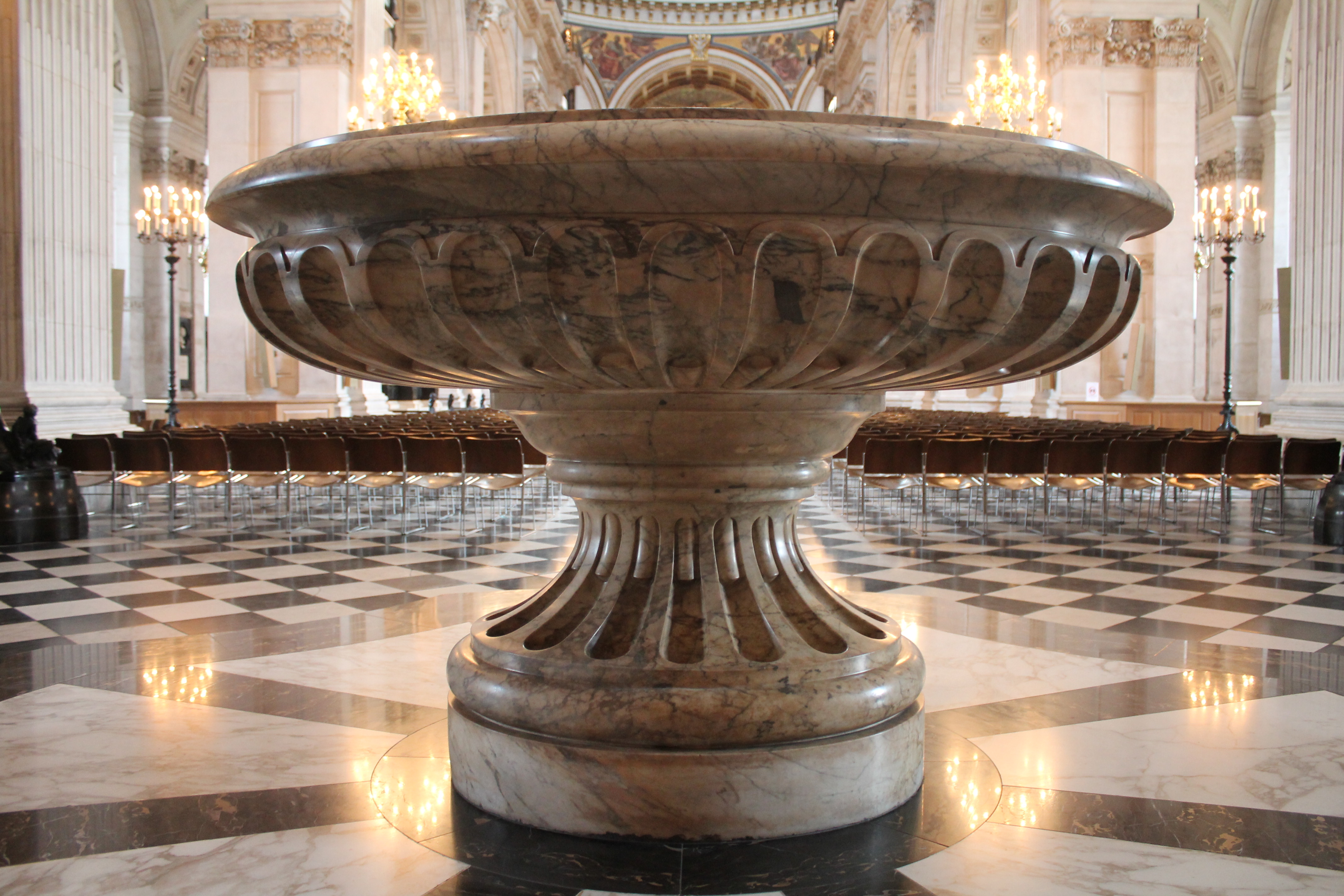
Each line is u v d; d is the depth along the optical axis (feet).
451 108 68.69
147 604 15.14
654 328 5.36
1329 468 24.29
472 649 7.76
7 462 22.18
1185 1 46.11
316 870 6.03
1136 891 5.73
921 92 70.13
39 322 27.48
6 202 26.66
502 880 5.92
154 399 71.61
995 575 18.13
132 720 9.02
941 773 7.74
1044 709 9.34
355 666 10.88
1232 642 12.43
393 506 30.48
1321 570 18.72
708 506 7.72
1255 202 35.88
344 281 5.82
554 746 6.69
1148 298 46.98
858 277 5.34
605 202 5.08
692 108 5.25
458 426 30.89
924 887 5.82
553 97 125.70
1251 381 72.13
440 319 5.68
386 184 5.33
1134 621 13.87
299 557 20.01
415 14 67.82
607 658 7.26
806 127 4.90
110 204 30.71
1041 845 6.41
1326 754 8.10
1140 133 46.80
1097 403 45.85
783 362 5.68
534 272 5.28
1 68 26.61
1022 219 5.54
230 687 10.07
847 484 30.63
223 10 46.06
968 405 65.16
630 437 7.34
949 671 10.66
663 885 5.89
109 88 30.63
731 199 5.03
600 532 8.20
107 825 6.69
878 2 89.45
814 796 6.65
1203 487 25.12
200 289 75.25
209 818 6.82
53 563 19.16
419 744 8.40
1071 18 46.52
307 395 46.06
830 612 8.04
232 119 46.29
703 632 7.32
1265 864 6.09
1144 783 7.48
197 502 30.96
